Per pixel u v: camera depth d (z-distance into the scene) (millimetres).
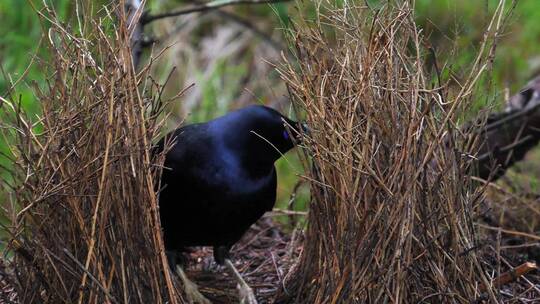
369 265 6754
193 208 7598
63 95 6941
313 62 7145
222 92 14570
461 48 9352
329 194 7020
